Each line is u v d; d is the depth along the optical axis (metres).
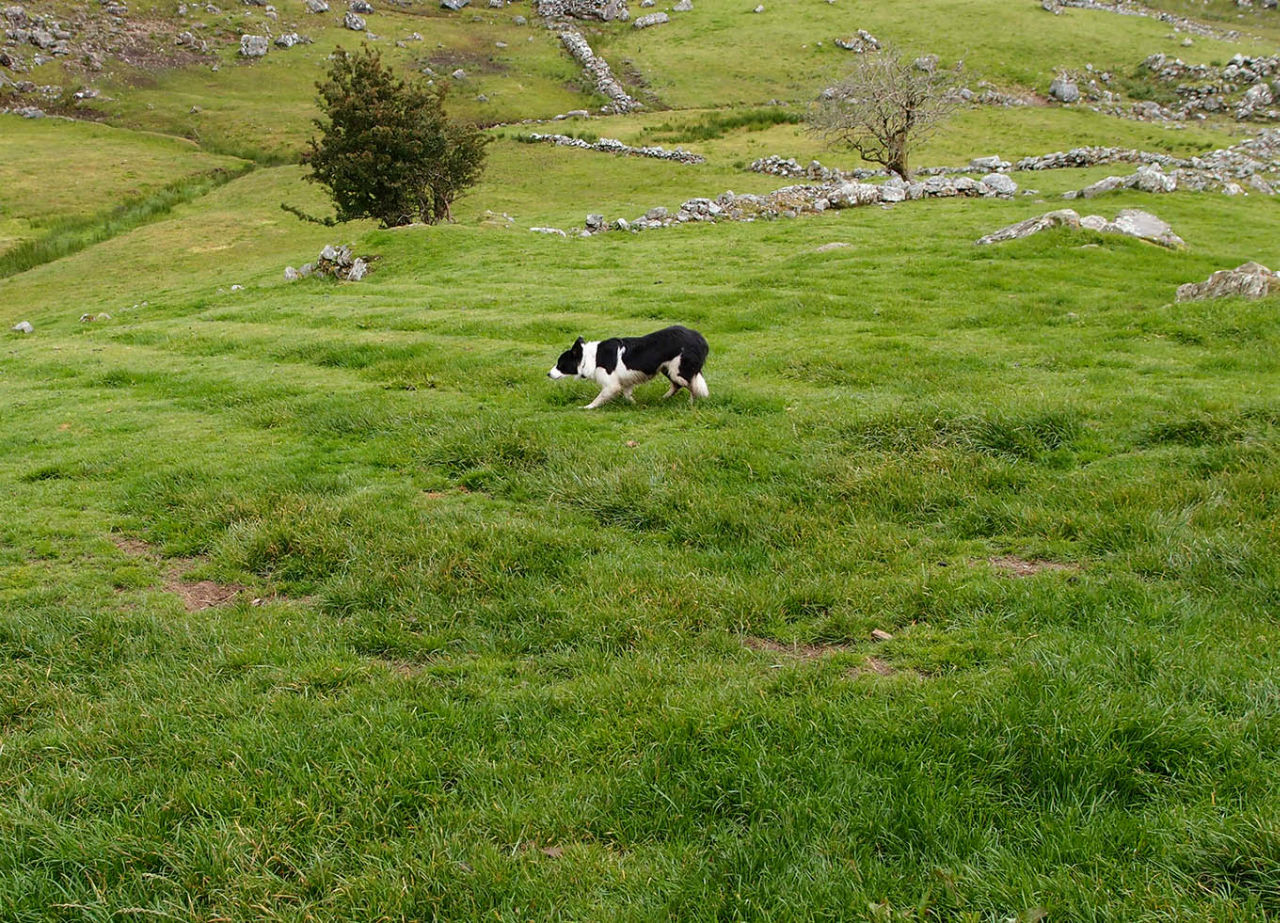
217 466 10.41
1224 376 12.35
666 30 86.69
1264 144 50.81
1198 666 5.10
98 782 4.73
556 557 7.45
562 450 9.88
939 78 47.22
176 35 81.31
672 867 3.92
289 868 4.09
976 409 10.20
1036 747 4.45
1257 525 6.95
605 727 4.99
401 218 37.25
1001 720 4.65
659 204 41.06
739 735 4.76
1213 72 66.56
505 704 5.31
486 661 5.95
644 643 6.02
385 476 9.98
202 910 3.85
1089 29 75.88
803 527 7.73
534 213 40.53
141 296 30.77
